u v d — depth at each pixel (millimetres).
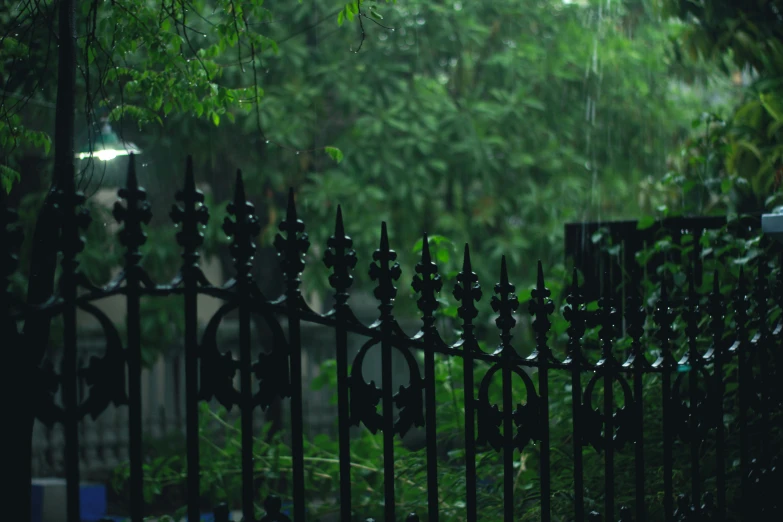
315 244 11062
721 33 6918
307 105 10898
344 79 11172
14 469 2289
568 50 12289
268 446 5684
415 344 2951
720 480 3973
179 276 2453
